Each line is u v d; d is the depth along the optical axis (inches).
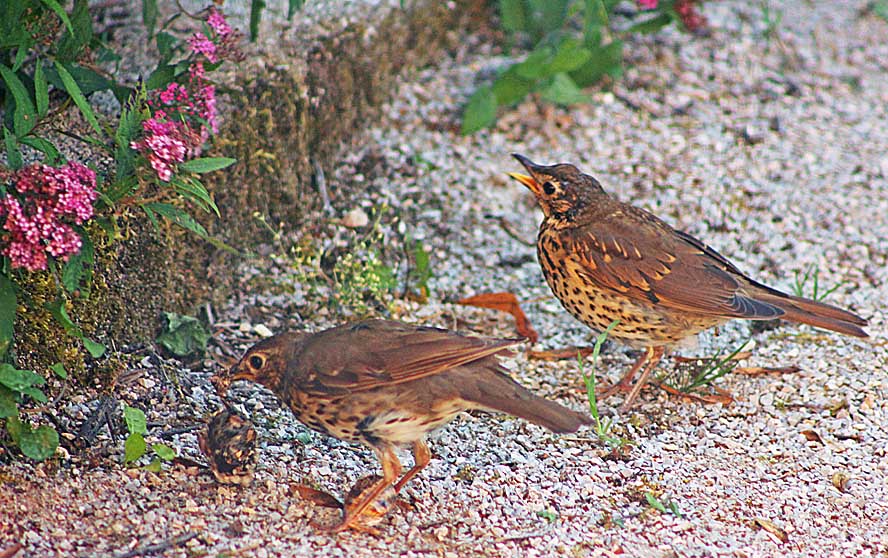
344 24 562.9
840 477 388.5
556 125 617.3
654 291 424.8
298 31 539.8
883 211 566.6
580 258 434.0
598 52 634.8
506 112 623.2
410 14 625.3
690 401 439.2
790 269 528.7
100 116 434.3
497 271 522.9
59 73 342.3
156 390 400.8
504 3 645.9
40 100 328.8
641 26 646.5
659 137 615.2
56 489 341.7
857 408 432.1
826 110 650.8
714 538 349.4
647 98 645.9
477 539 342.0
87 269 356.8
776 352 474.6
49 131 406.6
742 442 412.2
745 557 340.5
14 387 326.6
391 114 602.2
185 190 358.9
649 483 380.5
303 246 510.9
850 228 554.9
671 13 649.0
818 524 361.1
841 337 484.4
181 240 438.0
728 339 486.3
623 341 443.8
